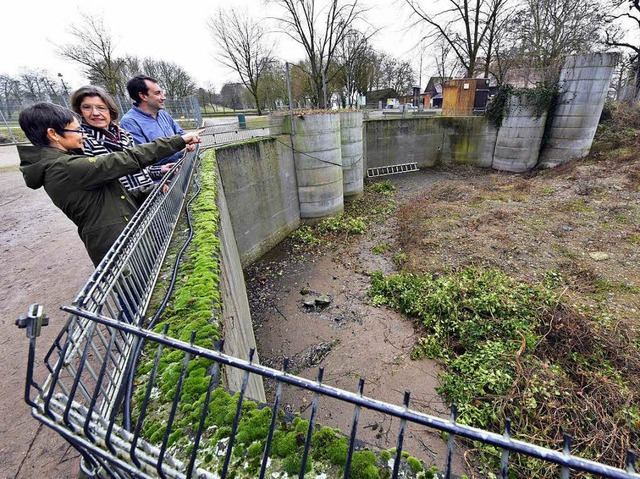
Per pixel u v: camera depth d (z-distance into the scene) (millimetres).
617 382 5215
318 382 1171
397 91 48688
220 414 1662
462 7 21375
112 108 3211
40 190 9656
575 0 19203
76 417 1403
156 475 1318
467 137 21328
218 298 2611
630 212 10953
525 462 4465
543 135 18531
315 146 13891
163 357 2029
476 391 5578
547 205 12805
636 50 20188
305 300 9414
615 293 7375
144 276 2658
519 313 6914
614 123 18641
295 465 1440
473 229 11445
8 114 19797
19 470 2201
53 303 4016
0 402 2670
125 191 2674
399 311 8344
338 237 13508
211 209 4582
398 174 21734
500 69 21766
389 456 1485
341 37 22844
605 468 863
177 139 2617
